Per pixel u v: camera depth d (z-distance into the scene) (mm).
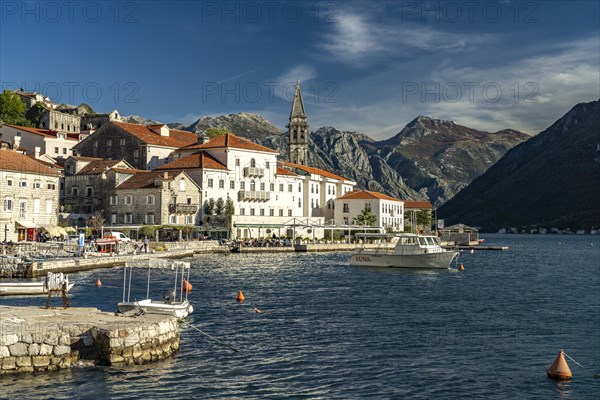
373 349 35125
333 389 27906
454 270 91375
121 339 28859
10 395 24891
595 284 73000
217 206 126250
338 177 176500
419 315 46688
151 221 116188
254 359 32344
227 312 46406
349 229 138125
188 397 26062
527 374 30938
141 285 60844
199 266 85875
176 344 32719
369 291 61094
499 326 42750
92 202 121625
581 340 38531
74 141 152500
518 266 105188
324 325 41844
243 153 134625
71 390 25719
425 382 29250
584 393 28250
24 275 63406
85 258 73688
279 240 125625
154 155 138250
